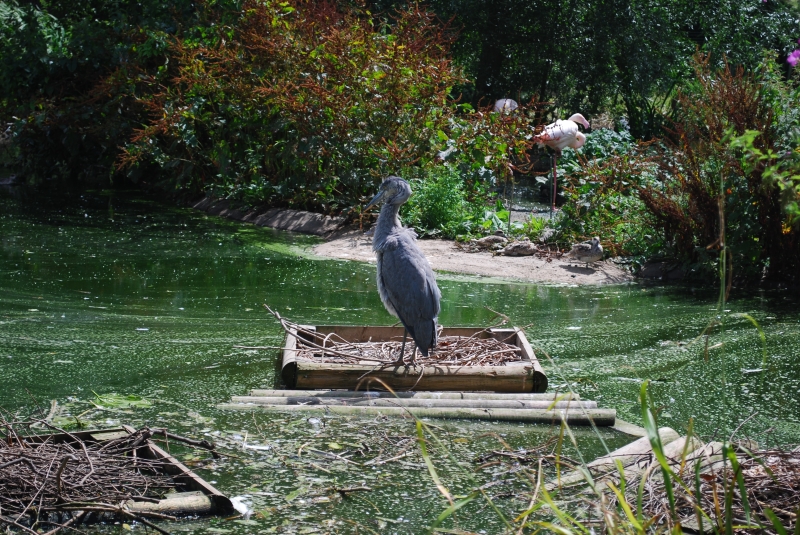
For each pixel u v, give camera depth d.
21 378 6.29
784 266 10.45
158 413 5.64
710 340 7.78
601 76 20.61
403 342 6.12
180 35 15.77
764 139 9.66
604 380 6.65
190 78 14.09
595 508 4.14
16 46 16.77
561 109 22.08
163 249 11.49
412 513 4.36
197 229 12.99
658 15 20.02
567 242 11.73
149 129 14.52
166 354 7.00
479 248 11.68
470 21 20.17
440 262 11.07
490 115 12.98
